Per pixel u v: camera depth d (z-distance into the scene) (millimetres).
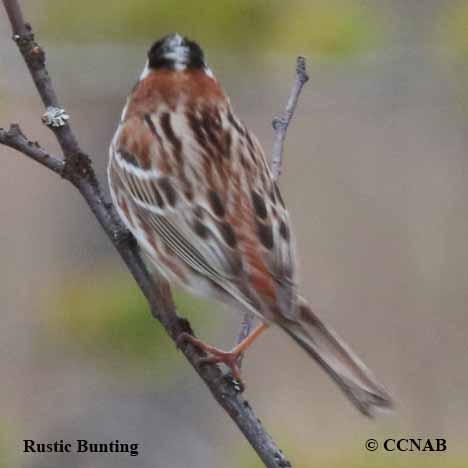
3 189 17797
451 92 17016
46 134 17547
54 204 17016
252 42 16156
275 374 16203
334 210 17578
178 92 9914
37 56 8844
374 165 17812
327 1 16281
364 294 16906
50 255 17234
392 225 17344
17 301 16859
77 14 15992
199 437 14156
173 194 9422
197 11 15867
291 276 8891
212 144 9578
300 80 10219
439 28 16750
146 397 14109
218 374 8695
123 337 13734
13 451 13547
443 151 17547
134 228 9781
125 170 9844
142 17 15891
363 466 12594
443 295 16656
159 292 9078
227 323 13922
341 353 8156
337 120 17844
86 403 14094
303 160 17875
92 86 15961
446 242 17047
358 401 7980
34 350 15047
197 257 9172
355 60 16562
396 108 17047
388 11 16750
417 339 16281
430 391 15609
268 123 17750
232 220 9109
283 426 15195
